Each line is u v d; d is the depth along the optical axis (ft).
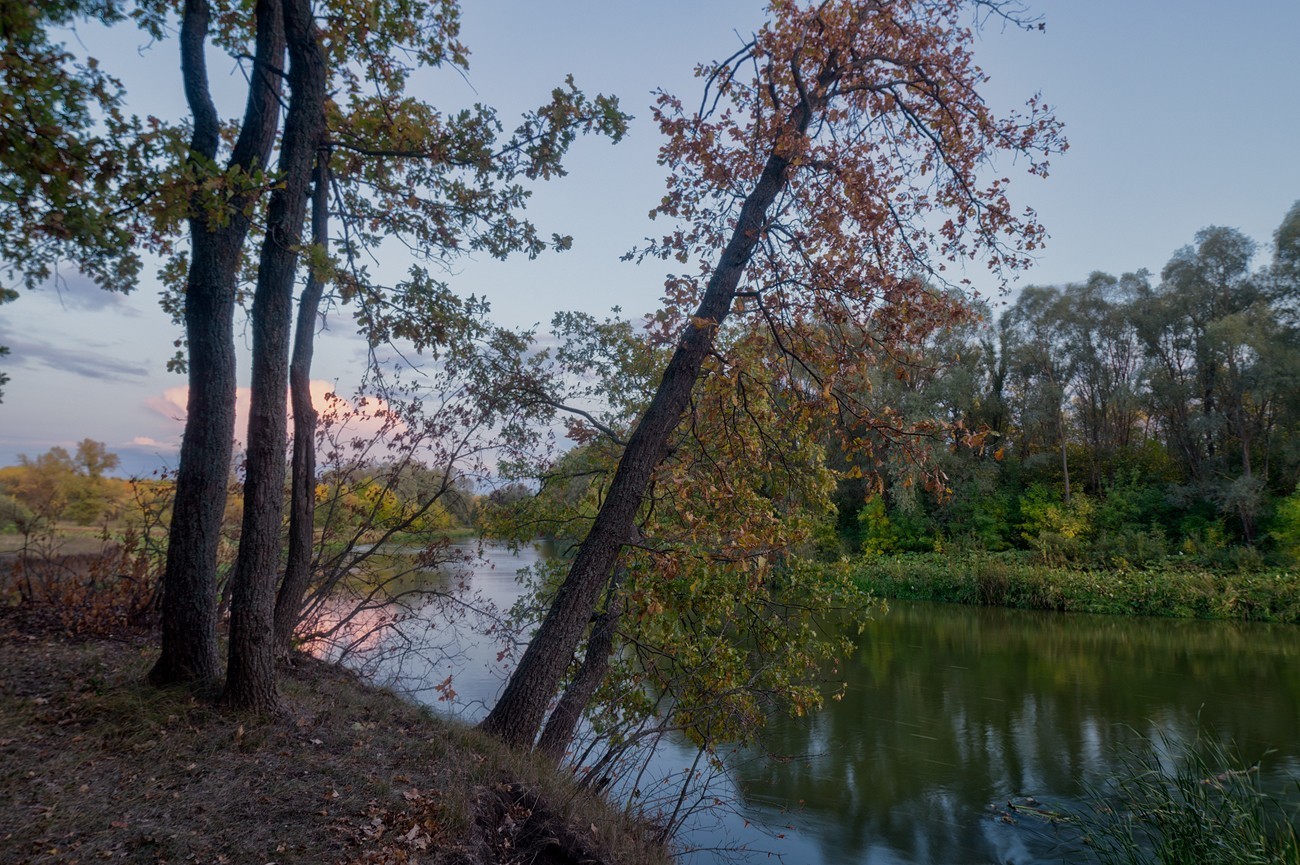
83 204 15.80
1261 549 94.12
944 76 25.12
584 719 29.37
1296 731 37.37
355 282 25.48
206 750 15.38
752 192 24.40
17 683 18.08
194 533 18.54
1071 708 42.34
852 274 23.30
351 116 25.39
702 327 22.18
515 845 15.35
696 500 24.90
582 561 21.80
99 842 11.70
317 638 28.37
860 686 47.62
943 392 110.93
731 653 26.96
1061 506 112.98
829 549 107.34
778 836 26.03
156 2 21.26
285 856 12.08
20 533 28.22
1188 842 20.62
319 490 30.63
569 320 33.99
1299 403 99.86
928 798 29.86
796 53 23.49
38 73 14.52
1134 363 126.21
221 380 18.80
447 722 20.48
